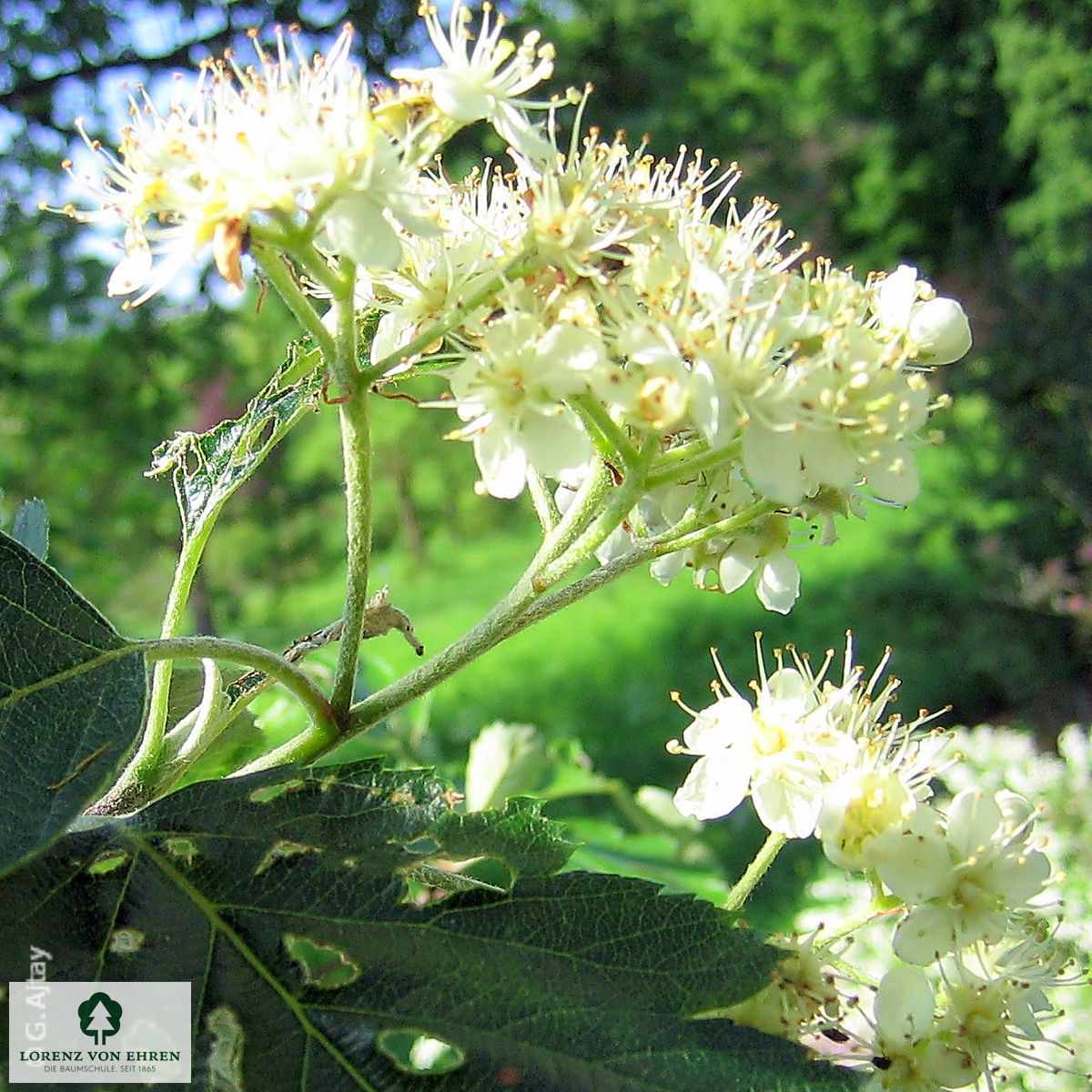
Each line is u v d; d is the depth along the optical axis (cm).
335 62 9
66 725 7
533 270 9
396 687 8
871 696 10
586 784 19
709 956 7
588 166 9
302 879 7
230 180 8
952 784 38
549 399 8
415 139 9
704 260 9
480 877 12
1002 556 82
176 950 7
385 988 7
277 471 106
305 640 9
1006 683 77
